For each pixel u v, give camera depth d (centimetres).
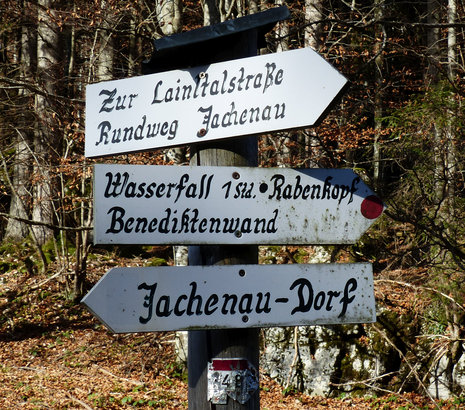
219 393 282
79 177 1267
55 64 1405
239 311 279
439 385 1046
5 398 941
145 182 276
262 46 329
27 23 1574
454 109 812
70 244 1662
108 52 1349
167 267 274
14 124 1581
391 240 1093
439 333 1078
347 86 277
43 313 1398
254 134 287
